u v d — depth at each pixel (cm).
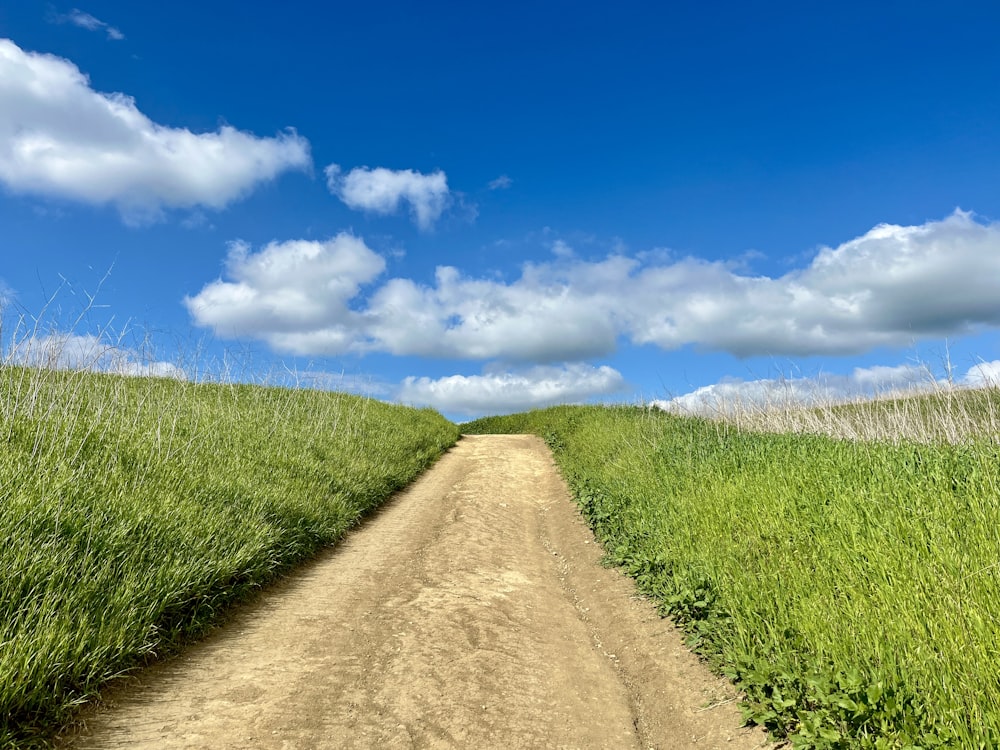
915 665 347
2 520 496
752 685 425
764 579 510
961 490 555
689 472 900
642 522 827
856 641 389
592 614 681
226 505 783
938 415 848
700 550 638
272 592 684
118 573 530
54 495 563
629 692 500
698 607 556
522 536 1035
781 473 724
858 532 521
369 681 483
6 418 726
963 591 386
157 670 479
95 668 424
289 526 831
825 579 476
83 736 378
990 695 308
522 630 619
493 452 1959
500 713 449
